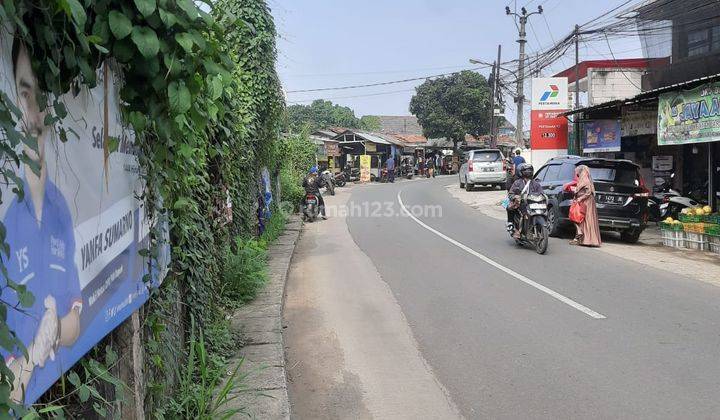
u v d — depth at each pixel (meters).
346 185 39.56
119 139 2.91
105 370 2.52
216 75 3.04
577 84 24.11
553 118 22.56
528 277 9.09
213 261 5.58
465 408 4.49
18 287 1.74
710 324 6.43
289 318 7.09
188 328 4.75
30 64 2.03
